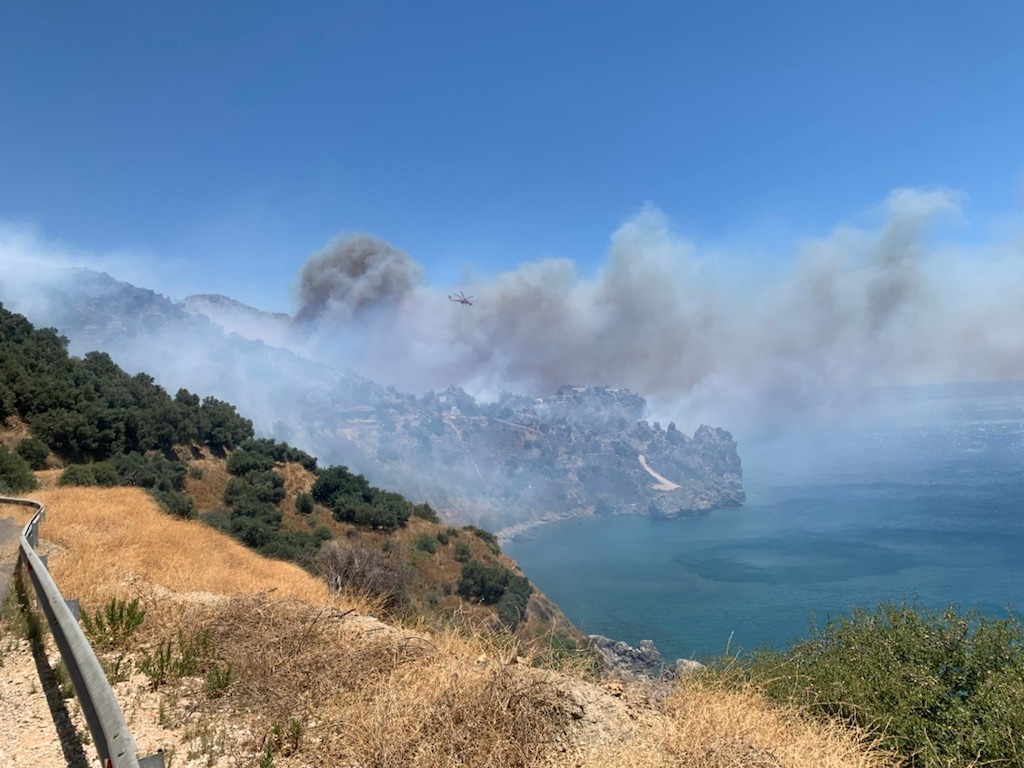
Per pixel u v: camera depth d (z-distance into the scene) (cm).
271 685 523
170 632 659
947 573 12388
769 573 14488
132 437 6141
